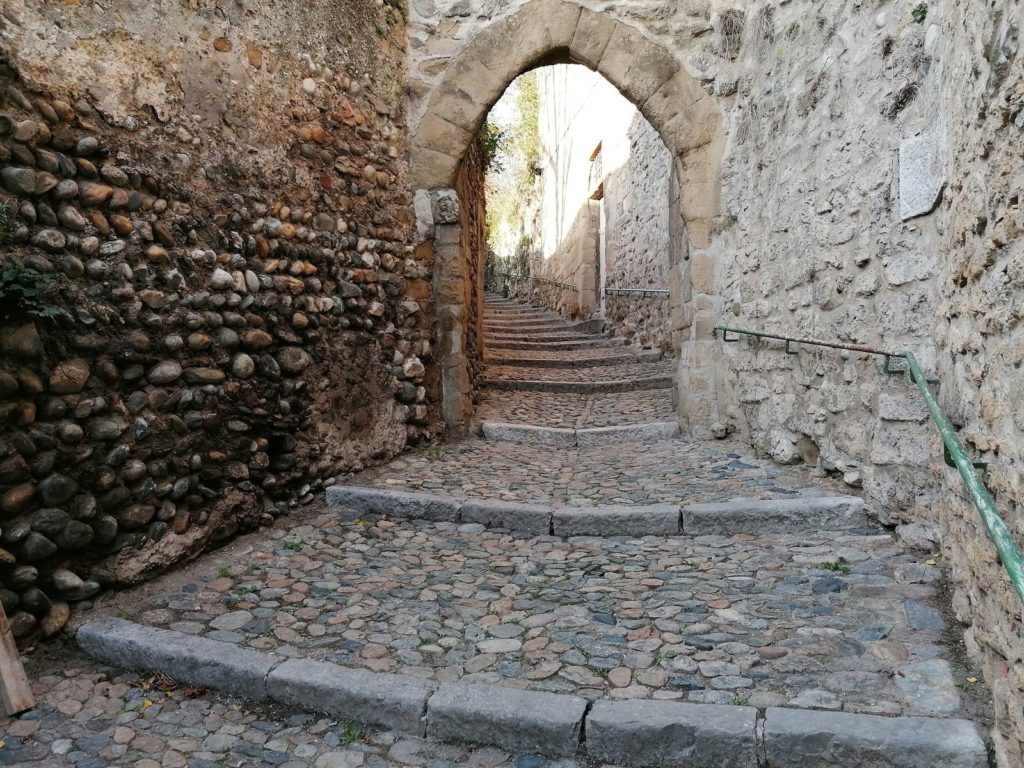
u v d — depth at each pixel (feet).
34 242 9.20
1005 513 6.44
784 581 10.16
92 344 9.78
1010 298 6.18
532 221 57.36
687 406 17.94
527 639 8.95
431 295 17.71
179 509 11.05
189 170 11.57
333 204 14.82
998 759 6.39
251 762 7.20
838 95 12.28
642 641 8.75
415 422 17.12
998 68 6.15
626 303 33.06
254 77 12.97
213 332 11.79
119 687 8.43
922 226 10.22
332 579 10.78
